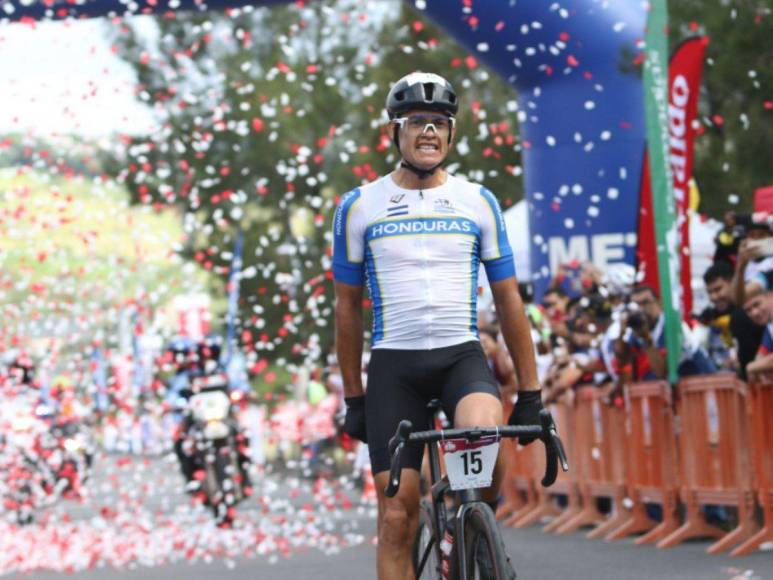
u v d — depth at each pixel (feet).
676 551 35.29
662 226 38.32
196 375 49.90
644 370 40.19
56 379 54.90
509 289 20.35
